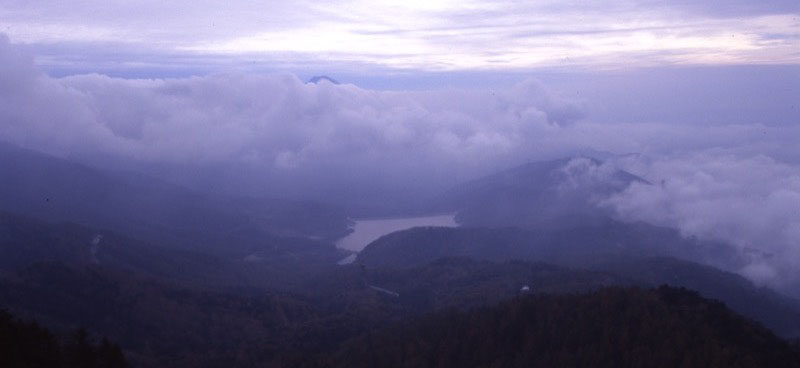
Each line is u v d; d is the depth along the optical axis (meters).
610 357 41.19
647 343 41.56
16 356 38.66
